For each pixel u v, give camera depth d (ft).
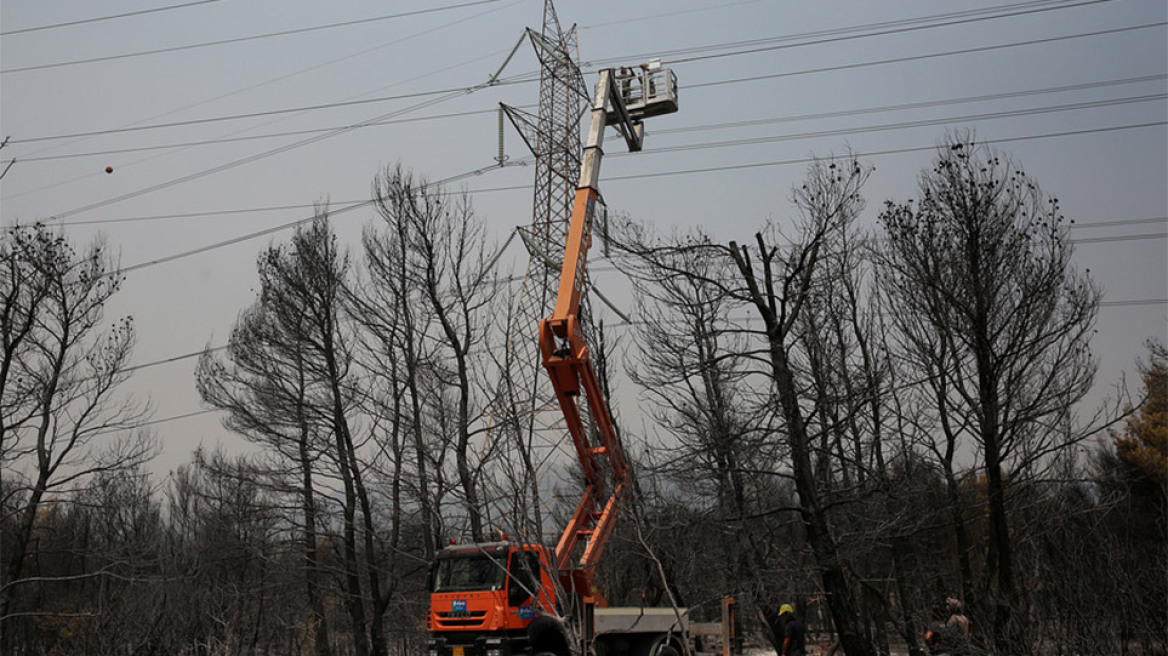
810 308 75.10
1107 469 84.17
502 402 42.32
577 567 61.05
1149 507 70.33
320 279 102.83
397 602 102.17
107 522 117.19
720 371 66.95
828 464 73.97
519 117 111.45
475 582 62.28
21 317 89.04
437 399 91.45
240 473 101.96
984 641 47.91
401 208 101.30
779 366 63.72
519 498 35.81
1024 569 50.39
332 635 133.90
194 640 90.94
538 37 119.96
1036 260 63.62
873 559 85.05
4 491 92.22
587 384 60.70
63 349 91.50
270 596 110.01
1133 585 42.60
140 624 88.38
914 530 63.31
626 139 76.79
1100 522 50.08
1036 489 61.93
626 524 67.67
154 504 120.37
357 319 99.30
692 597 78.79
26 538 90.48
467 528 69.82
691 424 68.28
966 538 73.77
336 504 98.68
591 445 64.28
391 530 97.14
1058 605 44.47
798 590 67.72
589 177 66.95
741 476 70.74
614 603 85.76
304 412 100.42
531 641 59.62
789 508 62.34
